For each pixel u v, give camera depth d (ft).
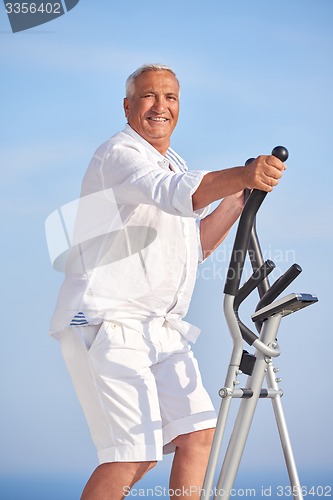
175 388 11.61
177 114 12.16
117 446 11.12
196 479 11.39
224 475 9.92
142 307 11.47
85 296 11.27
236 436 9.95
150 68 12.05
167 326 11.84
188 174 10.22
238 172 9.72
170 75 12.10
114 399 11.14
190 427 11.50
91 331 11.34
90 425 11.41
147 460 11.04
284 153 9.55
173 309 11.81
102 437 11.28
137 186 10.62
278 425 10.59
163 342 11.68
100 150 11.43
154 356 11.50
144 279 11.43
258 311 10.05
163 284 11.55
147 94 11.95
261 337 10.06
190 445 11.50
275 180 9.57
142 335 11.43
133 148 11.31
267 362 10.00
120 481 11.08
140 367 11.28
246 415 9.95
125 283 11.36
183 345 11.92
